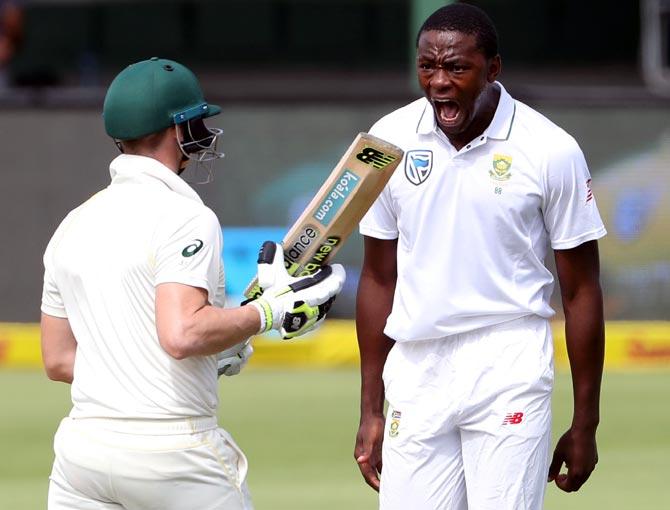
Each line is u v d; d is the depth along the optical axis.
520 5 87.12
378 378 15.91
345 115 40.91
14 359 41.00
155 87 13.32
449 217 14.61
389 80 85.44
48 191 41.81
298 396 35.03
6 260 41.84
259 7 87.94
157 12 88.06
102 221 13.28
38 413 33.31
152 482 12.97
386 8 87.69
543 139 14.45
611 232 40.25
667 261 40.19
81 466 13.11
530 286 14.80
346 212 13.77
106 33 87.75
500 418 14.62
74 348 13.91
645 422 31.44
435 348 14.91
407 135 14.80
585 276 14.77
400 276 15.06
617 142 40.34
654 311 40.25
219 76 87.62
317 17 88.12
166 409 12.97
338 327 40.25
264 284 13.58
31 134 41.72
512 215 14.49
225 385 36.75
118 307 13.05
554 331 38.59
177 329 12.59
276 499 24.53
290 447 29.06
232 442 13.51
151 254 12.95
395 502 15.16
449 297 14.69
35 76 67.31
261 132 41.00
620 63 86.50
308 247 13.86
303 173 41.03
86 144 41.62
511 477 14.61
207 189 41.09
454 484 15.06
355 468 27.20
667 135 40.16
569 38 86.94
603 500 24.47
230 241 41.03
